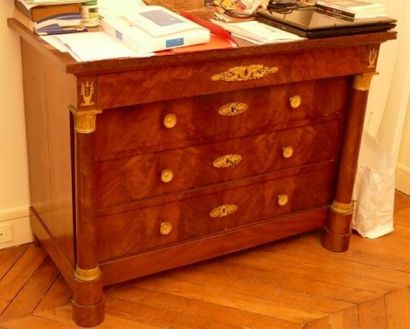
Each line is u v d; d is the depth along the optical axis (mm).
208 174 2066
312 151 2281
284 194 2283
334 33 2002
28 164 2295
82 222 1841
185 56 1756
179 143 1960
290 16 2107
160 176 1965
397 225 2670
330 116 2260
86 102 1681
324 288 2217
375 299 2172
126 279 2035
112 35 1842
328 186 2391
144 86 1753
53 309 2035
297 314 2074
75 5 1855
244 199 2193
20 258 2303
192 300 2113
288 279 2254
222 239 2188
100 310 1966
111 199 1904
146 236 2023
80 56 1640
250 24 2070
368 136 2557
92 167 1786
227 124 2027
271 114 2109
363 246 2490
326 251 2438
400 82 2723
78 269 1915
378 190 2477
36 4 1803
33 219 2320
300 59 2014
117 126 1819
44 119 2008
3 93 2168
